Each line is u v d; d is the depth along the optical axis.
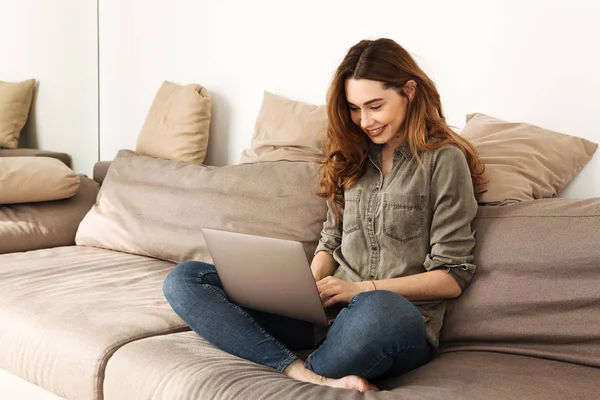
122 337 1.53
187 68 2.89
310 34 2.49
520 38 2.00
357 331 1.31
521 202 1.62
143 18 3.03
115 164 2.55
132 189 2.42
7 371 1.74
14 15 2.93
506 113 2.04
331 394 1.23
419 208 1.59
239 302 1.54
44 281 1.95
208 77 2.82
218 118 2.81
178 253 2.20
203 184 2.25
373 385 1.33
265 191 2.11
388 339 1.30
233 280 1.49
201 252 2.15
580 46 1.89
